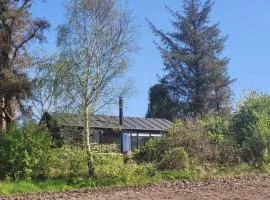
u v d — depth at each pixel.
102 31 24.64
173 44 69.69
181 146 26.55
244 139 27.83
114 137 40.38
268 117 28.69
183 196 16.72
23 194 18.72
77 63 24.38
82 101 24.53
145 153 27.11
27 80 29.97
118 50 24.86
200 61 66.69
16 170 22.72
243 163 26.17
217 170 24.88
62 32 24.52
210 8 70.19
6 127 27.48
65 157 23.95
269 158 26.05
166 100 66.38
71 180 22.41
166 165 24.84
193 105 65.12
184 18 69.88
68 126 24.91
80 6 24.53
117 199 16.42
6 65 31.41
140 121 45.97
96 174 23.41
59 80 24.47
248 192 17.44
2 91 29.78
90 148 24.47
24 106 30.17
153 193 17.73
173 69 67.62
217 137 27.61
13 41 32.53
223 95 65.38
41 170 23.38
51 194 18.47
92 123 27.02
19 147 23.03
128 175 22.89
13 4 32.41
